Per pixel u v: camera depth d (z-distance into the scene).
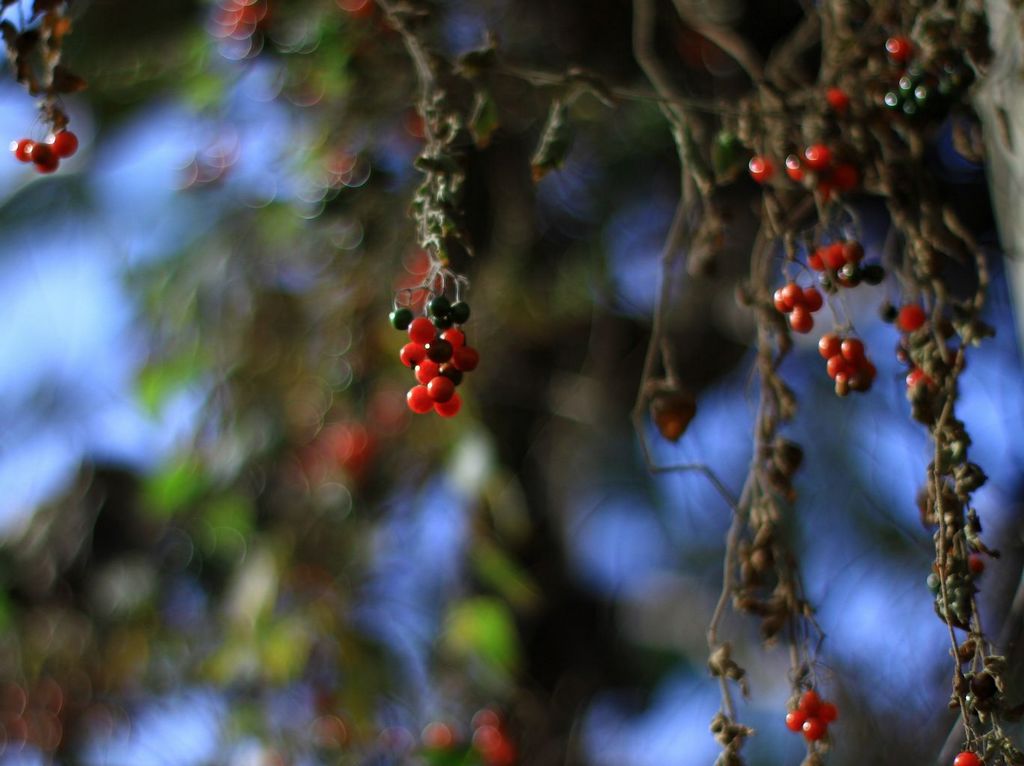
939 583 1.17
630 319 1.55
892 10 1.29
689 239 1.36
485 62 1.26
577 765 1.49
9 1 1.22
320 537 1.49
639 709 1.54
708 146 1.41
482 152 1.52
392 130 1.48
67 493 1.56
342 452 1.49
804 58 1.45
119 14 1.50
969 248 1.28
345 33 1.46
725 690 1.19
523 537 1.52
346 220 1.49
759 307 1.25
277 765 1.47
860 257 1.22
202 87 1.51
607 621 1.54
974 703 1.15
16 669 1.53
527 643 1.51
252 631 1.48
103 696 1.52
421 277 1.47
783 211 1.26
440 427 1.48
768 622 1.21
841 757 1.45
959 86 1.25
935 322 1.22
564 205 1.54
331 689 1.48
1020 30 1.25
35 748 1.52
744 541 1.23
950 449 1.18
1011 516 1.44
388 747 1.46
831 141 1.25
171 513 1.51
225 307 1.53
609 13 1.53
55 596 1.54
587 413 1.54
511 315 1.52
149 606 1.53
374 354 1.49
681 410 1.27
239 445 1.51
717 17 1.51
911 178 1.25
